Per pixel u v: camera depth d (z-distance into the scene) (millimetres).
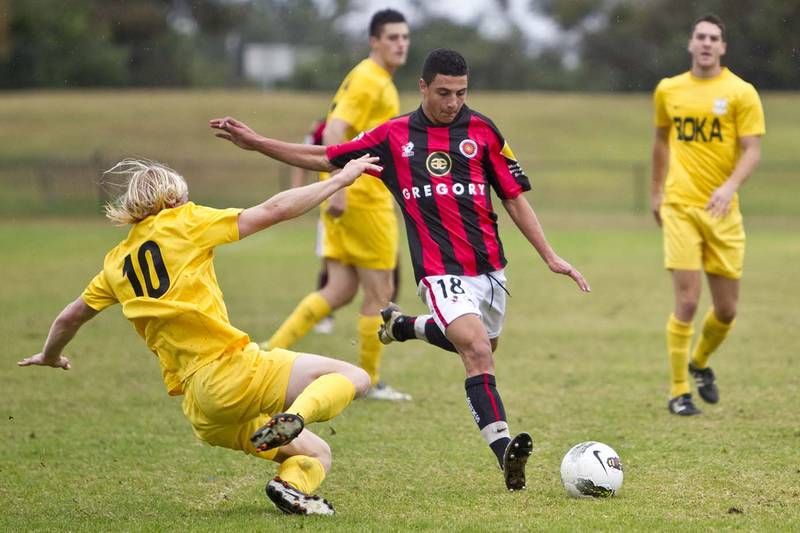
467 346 19297
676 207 27703
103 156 110812
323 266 38188
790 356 35062
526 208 20531
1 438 25125
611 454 19219
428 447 23828
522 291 52781
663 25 163375
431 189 20031
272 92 159875
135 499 19797
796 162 115562
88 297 18000
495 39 180750
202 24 186000
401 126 20438
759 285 53281
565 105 145250
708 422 26031
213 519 17922
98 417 27422
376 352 29719
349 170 17891
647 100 149375
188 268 17188
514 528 16891
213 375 17047
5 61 164875
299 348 37438
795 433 24547
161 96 145875
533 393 29969
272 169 113938
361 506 18828
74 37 167500
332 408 17156
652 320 43781
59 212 94188
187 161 112000
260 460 22922
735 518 17578
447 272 19844
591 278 57188
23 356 35906
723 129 27234
